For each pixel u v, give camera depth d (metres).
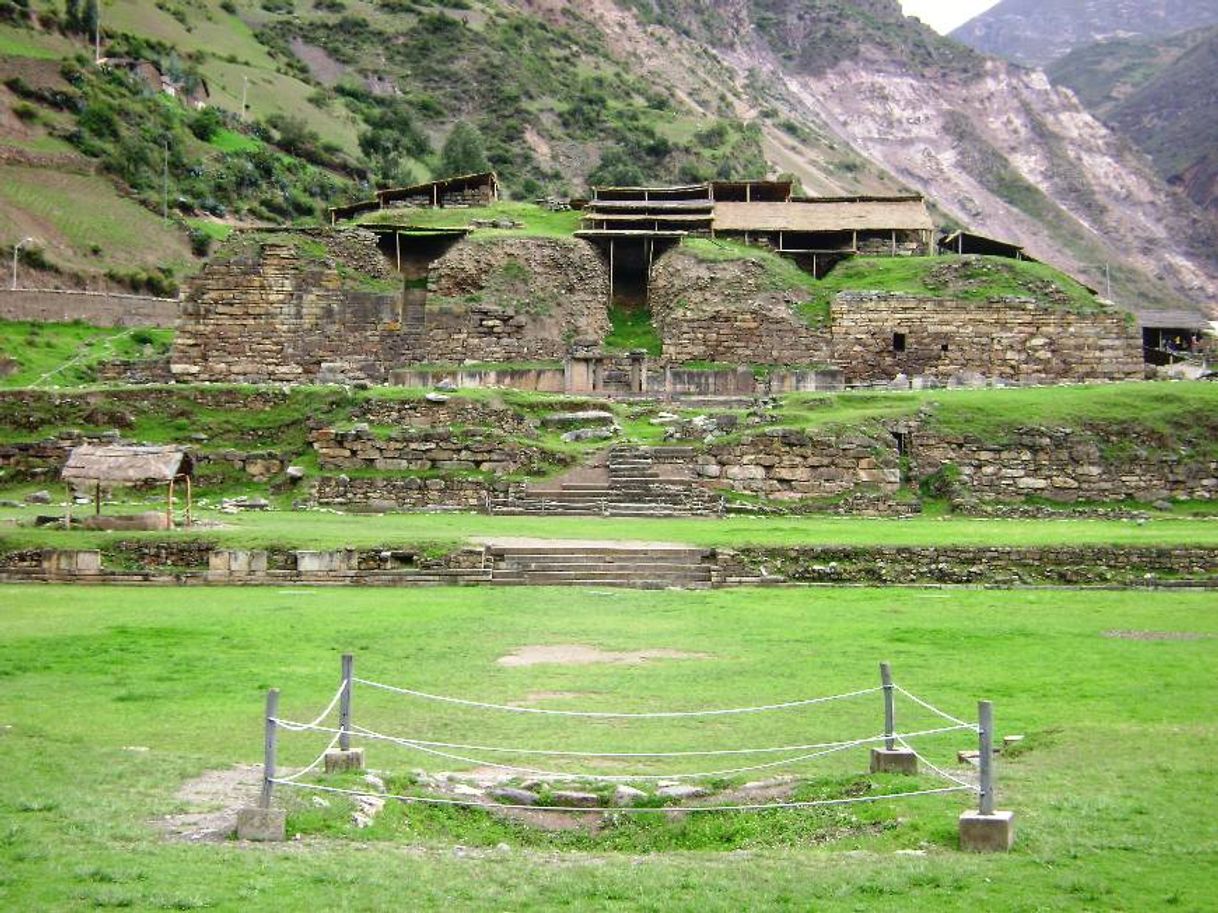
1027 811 19.44
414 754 23.36
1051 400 67.50
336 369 80.25
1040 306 80.56
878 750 21.94
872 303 81.00
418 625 36.09
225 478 64.00
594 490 61.06
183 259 133.88
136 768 21.34
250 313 81.75
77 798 19.66
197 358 81.81
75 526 49.75
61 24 170.50
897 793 20.39
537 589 43.59
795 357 81.00
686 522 56.53
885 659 31.47
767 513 60.22
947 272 83.44
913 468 64.06
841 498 61.84
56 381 81.94
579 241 86.62
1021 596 42.78
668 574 45.44
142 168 147.50
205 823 19.06
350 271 83.44
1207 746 22.30
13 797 19.61
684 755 21.84
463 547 46.16
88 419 67.44
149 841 18.14
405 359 81.56
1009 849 18.06
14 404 67.44
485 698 27.22
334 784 20.67
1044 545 47.19
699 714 22.16
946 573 46.12
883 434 64.12
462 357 81.38
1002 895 16.30
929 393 70.06
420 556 45.88
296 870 17.20
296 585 44.53
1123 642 33.69
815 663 31.02
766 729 25.03
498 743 24.06
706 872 17.62
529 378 77.12
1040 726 24.53
